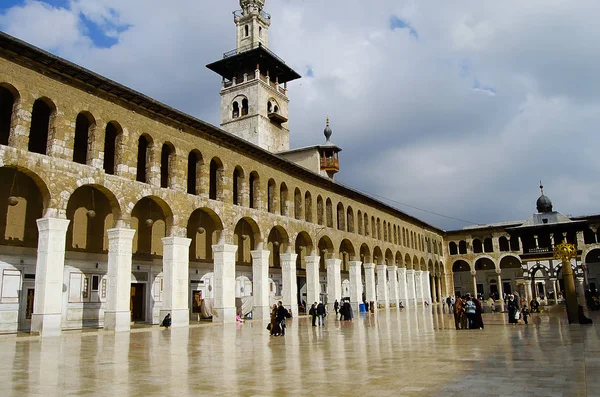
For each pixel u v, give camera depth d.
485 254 90.56
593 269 78.69
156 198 32.91
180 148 35.22
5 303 28.97
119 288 29.39
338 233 55.12
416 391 10.41
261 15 71.62
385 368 13.72
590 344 18.22
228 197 39.12
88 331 28.47
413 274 75.81
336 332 27.17
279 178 46.44
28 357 16.94
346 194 58.38
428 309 61.19
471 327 27.77
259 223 42.41
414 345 19.69
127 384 11.76
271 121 68.94
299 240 58.22
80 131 35.25
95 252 34.38
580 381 11.03
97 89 29.67
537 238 46.81
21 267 30.08
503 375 12.05
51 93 27.12
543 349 17.08
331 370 13.55
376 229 65.25
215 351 18.59
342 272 67.44
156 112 33.47
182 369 14.09
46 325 25.19
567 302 29.67
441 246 94.19
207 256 44.53
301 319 42.34
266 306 41.56
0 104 30.34
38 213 31.59
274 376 12.72
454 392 10.19
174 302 32.72
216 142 38.75
